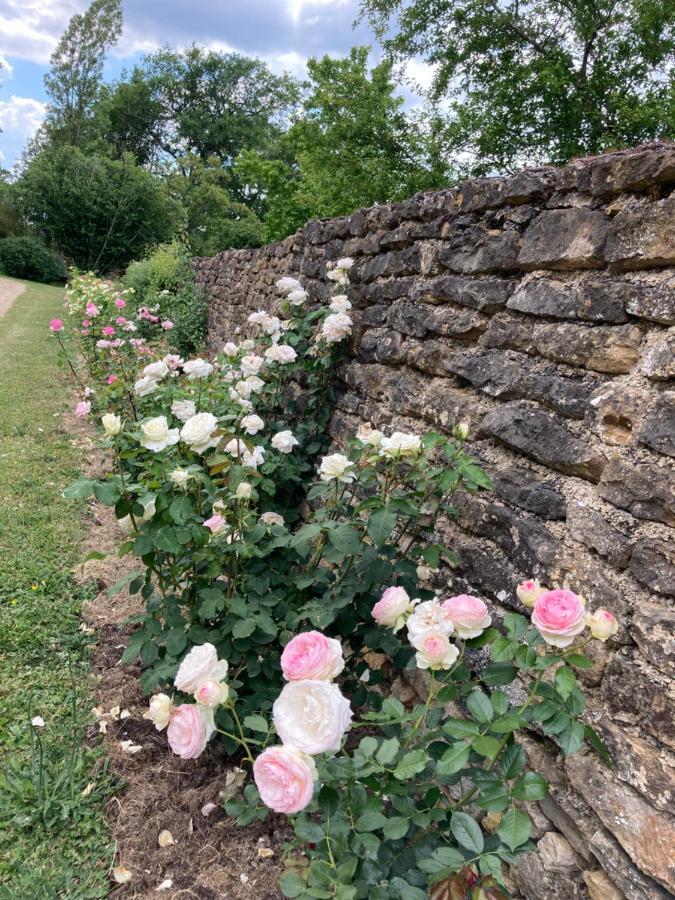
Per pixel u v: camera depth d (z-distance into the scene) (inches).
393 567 77.3
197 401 126.6
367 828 45.7
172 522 74.4
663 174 58.2
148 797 76.1
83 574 124.6
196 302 356.8
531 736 62.2
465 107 483.2
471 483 73.0
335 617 75.6
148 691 74.5
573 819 55.2
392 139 547.2
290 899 63.0
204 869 67.5
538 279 74.8
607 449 60.3
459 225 93.9
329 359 132.0
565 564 61.9
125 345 244.2
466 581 77.5
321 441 136.5
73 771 76.1
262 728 52.3
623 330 61.4
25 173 1108.5
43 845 68.6
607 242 64.2
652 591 52.5
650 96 416.8
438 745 56.2
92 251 1080.8
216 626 83.7
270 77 1499.8
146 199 1093.8
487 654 70.2
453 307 94.3
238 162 690.8
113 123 1462.8
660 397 55.4
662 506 52.7
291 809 38.8
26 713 86.7
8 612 108.0
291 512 130.3
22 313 565.0
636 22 423.8
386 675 91.9
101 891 64.0
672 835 45.4
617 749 51.4
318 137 585.3
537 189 77.0
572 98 440.5
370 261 128.0
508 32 479.5
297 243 191.2
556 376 69.6
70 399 264.7
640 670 51.1
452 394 89.4
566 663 47.3
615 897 50.1
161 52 1472.7
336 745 40.9
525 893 58.2
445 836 53.2
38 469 178.7
